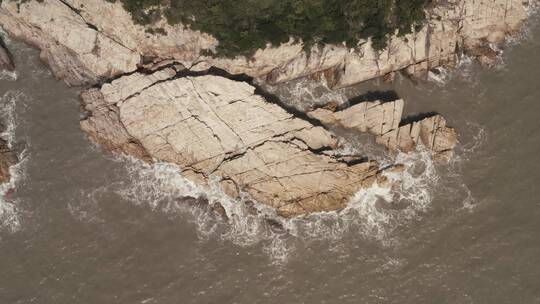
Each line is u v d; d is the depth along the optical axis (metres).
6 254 42.06
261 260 42.66
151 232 43.28
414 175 45.66
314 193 43.84
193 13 44.66
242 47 45.12
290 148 44.03
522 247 43.44
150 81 44.84
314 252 43.06
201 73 46.59
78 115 46.34
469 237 43.88
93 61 46.06
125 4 44.44
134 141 45.03
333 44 46.41
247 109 44.38
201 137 44.22
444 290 42.12
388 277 42.44
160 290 41.44
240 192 44.16
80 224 43.19
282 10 45.19
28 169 44.66
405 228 44.03
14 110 46.38
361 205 44.44
